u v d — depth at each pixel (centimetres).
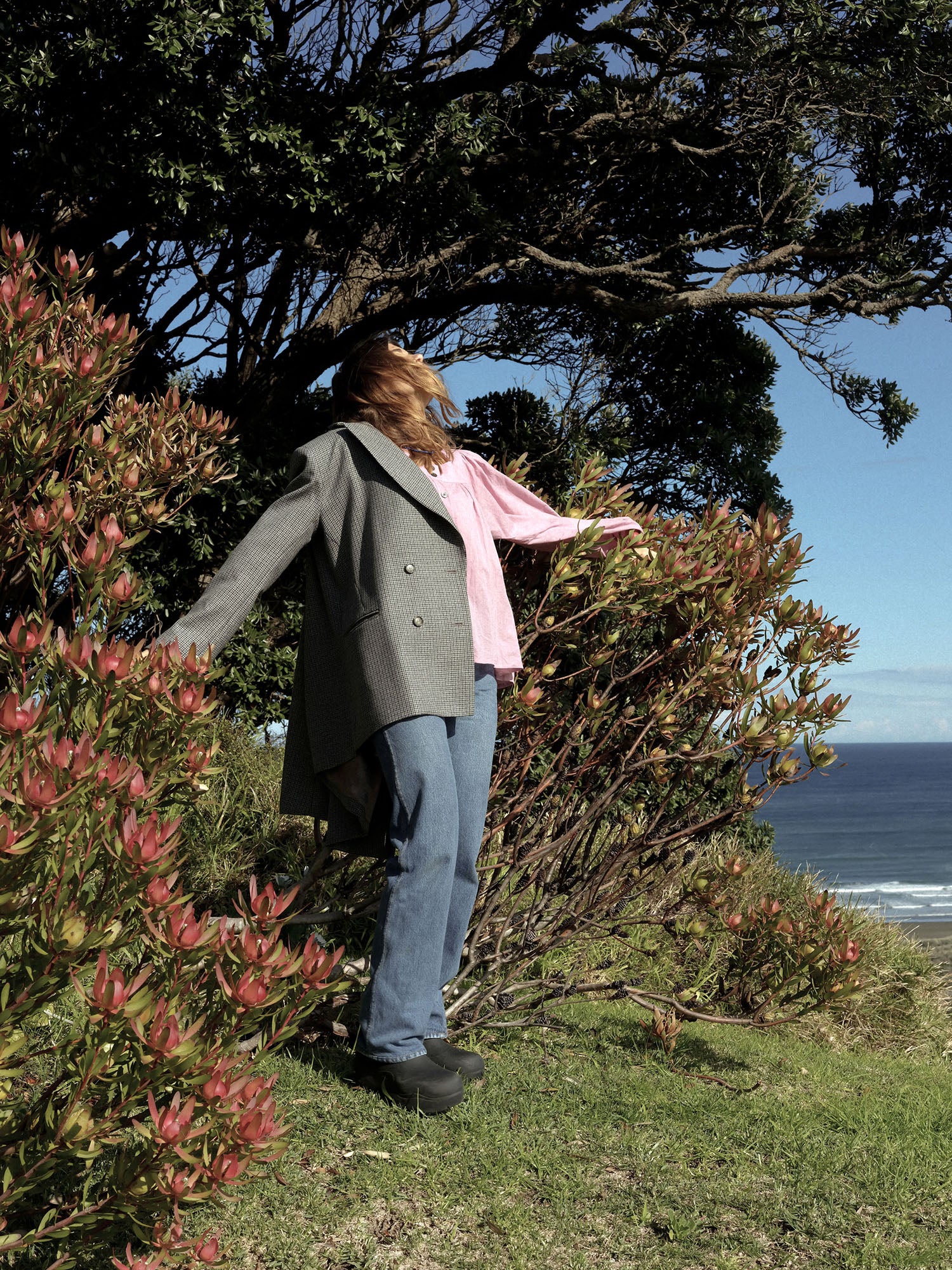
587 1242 196
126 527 275
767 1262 194
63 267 268
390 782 240
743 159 1059
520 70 903
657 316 1005
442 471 272
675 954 436
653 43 866
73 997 261
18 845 136
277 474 834
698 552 319
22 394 230
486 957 303
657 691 326
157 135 675
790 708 294
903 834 8769
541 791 311
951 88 826
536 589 320
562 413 1108
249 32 675
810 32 796
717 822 315
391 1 860
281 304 1005
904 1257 195
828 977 304
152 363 894
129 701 185
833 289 977
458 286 1078
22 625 173
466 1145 227
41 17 629
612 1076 283
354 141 739
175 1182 139
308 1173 209
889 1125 269
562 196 1084
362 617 239
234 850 427
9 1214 157
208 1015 167
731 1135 251
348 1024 287
